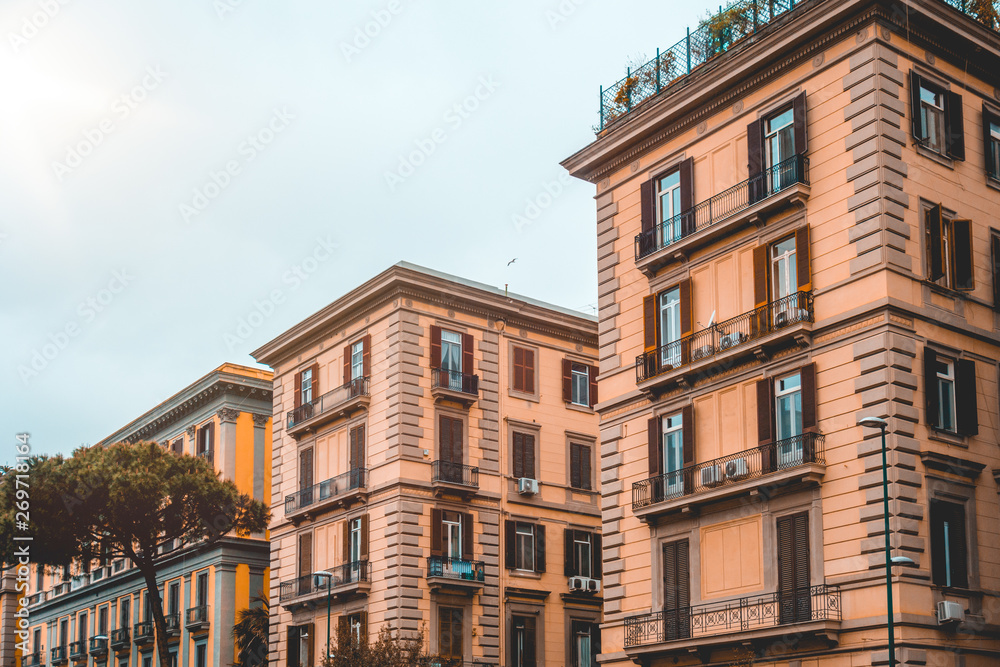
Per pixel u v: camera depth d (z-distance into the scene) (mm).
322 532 56281
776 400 35188
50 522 53906
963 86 36312
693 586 36594
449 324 54969
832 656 31953
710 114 39031
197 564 68062
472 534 52844
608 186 43000
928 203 34188
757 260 36094
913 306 32875
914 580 30891
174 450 74500
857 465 32281
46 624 89812
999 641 32375
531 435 56281
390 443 52500
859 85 34094
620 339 41375
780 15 36938
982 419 33969
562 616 54750
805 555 33344
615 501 40312
